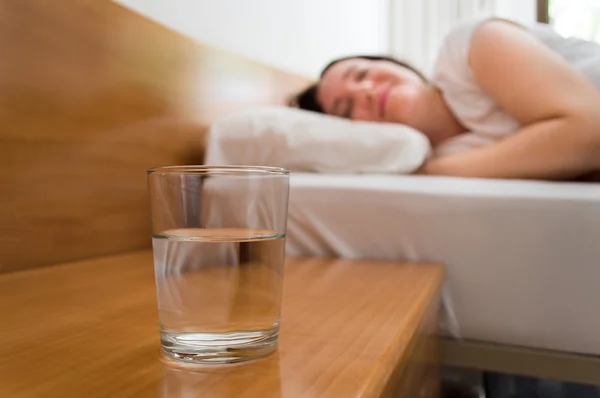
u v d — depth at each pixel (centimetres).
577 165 96
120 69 87
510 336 77
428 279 67
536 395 101
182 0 116
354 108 132
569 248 74
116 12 86
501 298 78
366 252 86
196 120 111
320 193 89
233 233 35
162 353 35
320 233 88
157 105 98
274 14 165
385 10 280
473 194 80
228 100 125
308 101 142
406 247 84
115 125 86
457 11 269
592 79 108
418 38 276
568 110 97
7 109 67
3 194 66
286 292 58
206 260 33
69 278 65
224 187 34
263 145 107
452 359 80
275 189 36
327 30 212
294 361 34
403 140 107
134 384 30
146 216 95
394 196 84
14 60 67
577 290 74
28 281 63
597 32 240
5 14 66
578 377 75
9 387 30
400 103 126
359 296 56
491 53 109
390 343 39
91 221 81
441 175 108
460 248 80
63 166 76
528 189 81
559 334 75
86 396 28
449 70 120
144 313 47
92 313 47
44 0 72
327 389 29
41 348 37
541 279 76
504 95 106
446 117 125
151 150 96
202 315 33
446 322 80
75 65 78
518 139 100
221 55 122
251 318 34
